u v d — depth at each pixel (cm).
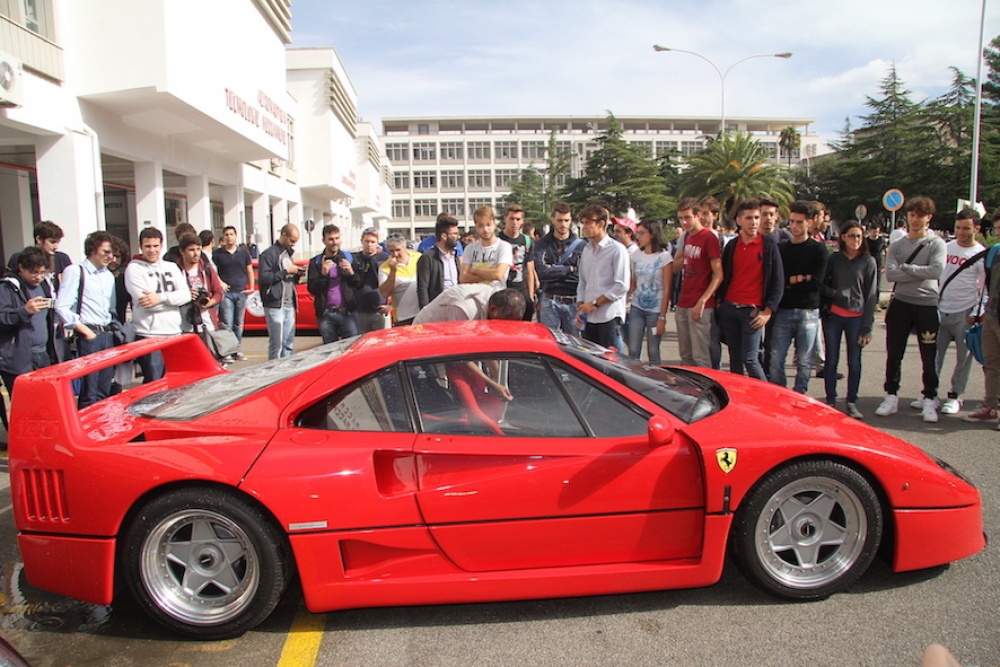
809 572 304
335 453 287
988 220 877
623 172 5738
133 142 1411
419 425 301
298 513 276
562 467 289
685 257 648
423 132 11256
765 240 566
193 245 718
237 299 970
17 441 291
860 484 295
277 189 2667
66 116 1162
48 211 1163
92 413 334
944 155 4966
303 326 1200
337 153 3288
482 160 10469
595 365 321
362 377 306
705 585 296
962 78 5262
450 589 287
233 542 288
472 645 280
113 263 572
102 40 1184
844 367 826
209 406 314
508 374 312
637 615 300
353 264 742
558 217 702
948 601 301
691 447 296
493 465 292
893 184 5241
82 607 315
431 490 286
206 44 1388
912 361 867
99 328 548
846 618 291
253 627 293
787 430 302
